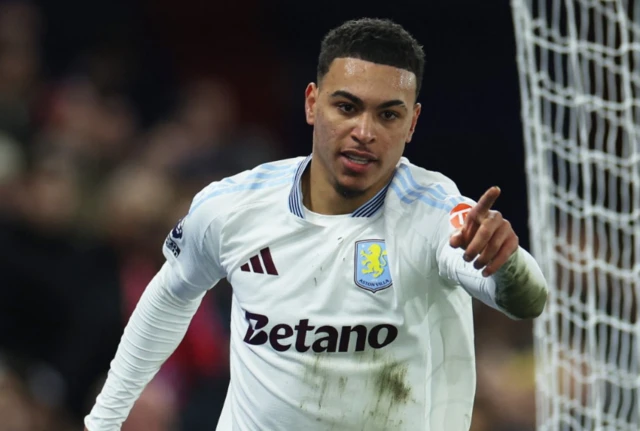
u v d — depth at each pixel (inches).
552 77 1006.4
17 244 1005.8
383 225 484.4
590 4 709.3
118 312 995.9
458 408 501.0
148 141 1263.5
